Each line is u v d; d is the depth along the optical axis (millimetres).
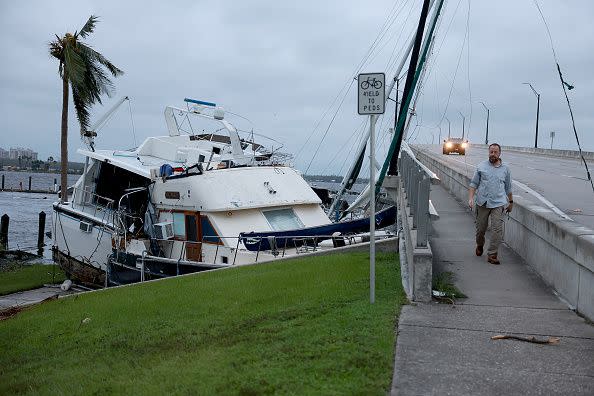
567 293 7645
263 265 12703
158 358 6699
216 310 8789
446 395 4762
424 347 5895
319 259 12188
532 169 29891
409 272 8797
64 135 30875
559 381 5055
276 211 16141
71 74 29234
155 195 16750
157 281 13086
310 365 5473
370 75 8031
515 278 8758
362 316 7012
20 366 7766
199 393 5133
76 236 18797
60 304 12219
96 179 19172
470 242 11180
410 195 10961
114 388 5750
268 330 6969
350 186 22453
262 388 5004
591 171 28156
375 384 4930
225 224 15055
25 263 27359
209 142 21594
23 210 65812
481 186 9672
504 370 5301
